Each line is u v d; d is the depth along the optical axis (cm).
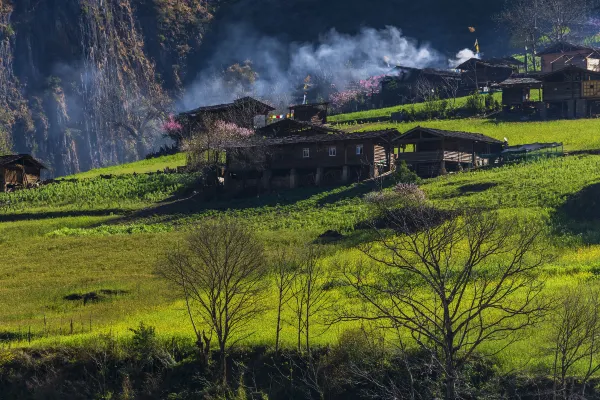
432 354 3878
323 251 7769
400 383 4584
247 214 10850
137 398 5162
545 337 4672
